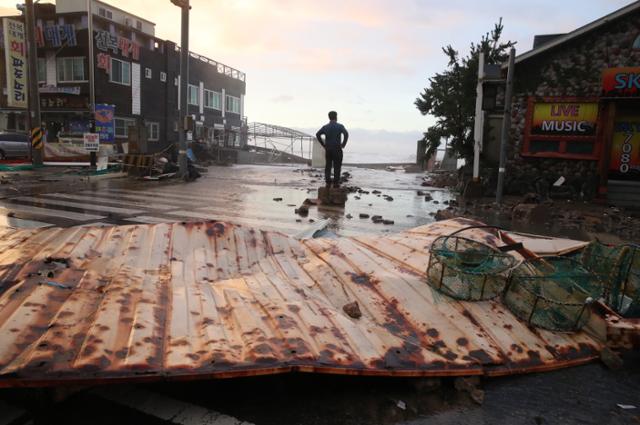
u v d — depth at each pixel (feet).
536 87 42.96
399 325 10.88
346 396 9.14
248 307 10.48
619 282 12.77
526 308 11.51
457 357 9.83
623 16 38.91
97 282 10.50
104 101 99.66
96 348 7.82
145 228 14.65
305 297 11.89
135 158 55.36
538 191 42.45
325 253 14.74
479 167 45.32
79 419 8.14
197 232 14.92
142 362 7.72
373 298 11.92
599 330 11.32
